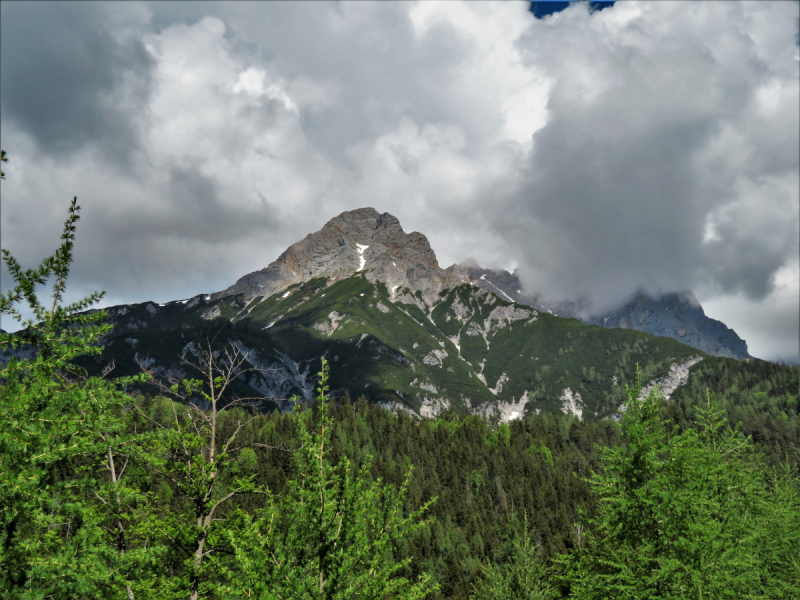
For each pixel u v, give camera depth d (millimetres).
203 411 21875
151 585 17469
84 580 10734
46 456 10219
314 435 12758
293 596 11266
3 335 10820
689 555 20953
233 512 19500
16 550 10359
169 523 19484
